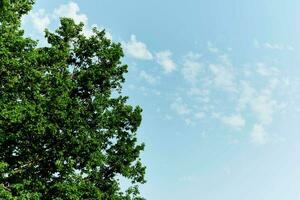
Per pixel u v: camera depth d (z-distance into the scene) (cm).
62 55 2417
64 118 2244
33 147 2266
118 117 2659
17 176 2241
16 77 2091
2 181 2191
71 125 2300
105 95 2659
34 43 2173
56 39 2631
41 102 2216
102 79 2627
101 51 2641
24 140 2277
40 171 2345
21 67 2103
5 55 1977
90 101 2583
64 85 2338
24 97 2192
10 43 2023
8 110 2053
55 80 2344
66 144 2308
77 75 2623
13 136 2186
